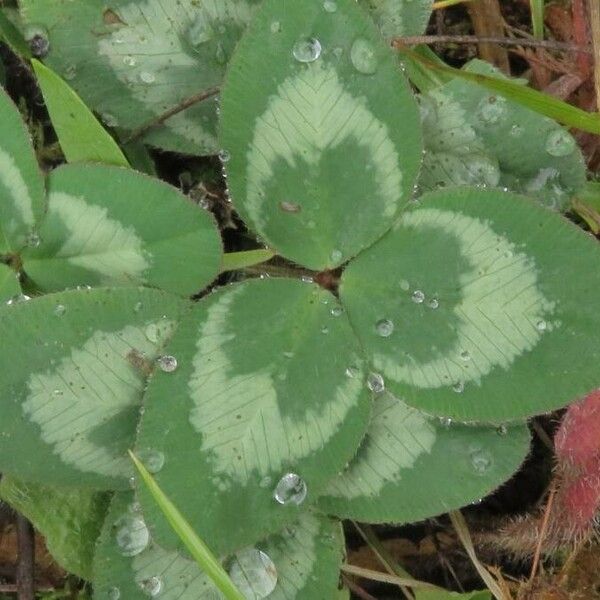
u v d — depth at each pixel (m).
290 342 0.18
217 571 0.17
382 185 0.18
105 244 0.18
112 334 0.18
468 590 0.20
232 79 0.18
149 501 0.17
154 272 0.18
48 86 0.18
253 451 0.17
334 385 0.18
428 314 0.18
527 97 0.18
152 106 0.19
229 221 0.20
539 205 0.18
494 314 0.18
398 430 0.18
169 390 0.17
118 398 0.18
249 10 0.19
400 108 0.18
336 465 0.18
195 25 0.19
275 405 0.18
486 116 0.19
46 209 0.18
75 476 0.18
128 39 0.19
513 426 0.18
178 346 0.18
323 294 0.18
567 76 0.20
